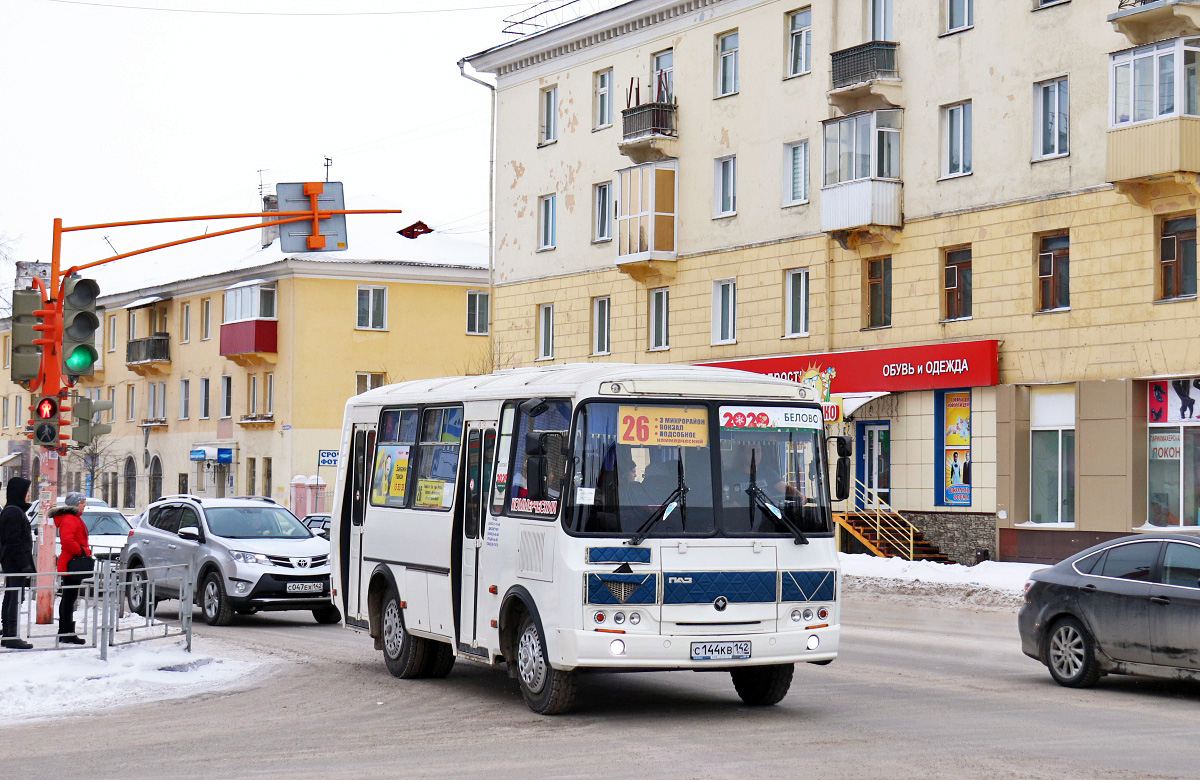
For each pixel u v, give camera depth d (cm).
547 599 1190
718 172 3962
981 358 3156
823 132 3544
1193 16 2733
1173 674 1318
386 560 1545
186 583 1686
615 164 4272
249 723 1212
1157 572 1356
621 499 1173
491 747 1068
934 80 3347
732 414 1218
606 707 1273
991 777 934
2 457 8362
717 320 3950
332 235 2195
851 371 3491
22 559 1731
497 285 4750
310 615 2425
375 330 5919
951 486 3275
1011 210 3150
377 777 953
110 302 7300
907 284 3406
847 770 958
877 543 3372
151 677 1485
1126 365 2894
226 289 6119
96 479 7131
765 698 1271
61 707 1334
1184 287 2816
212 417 6381
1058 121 3080
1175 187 2783
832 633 1221
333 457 5494
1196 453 2784
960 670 1555
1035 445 3106
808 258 3662
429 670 1502
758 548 1198
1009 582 2688
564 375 1259
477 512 1342
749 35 3850
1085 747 1056
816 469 1245
